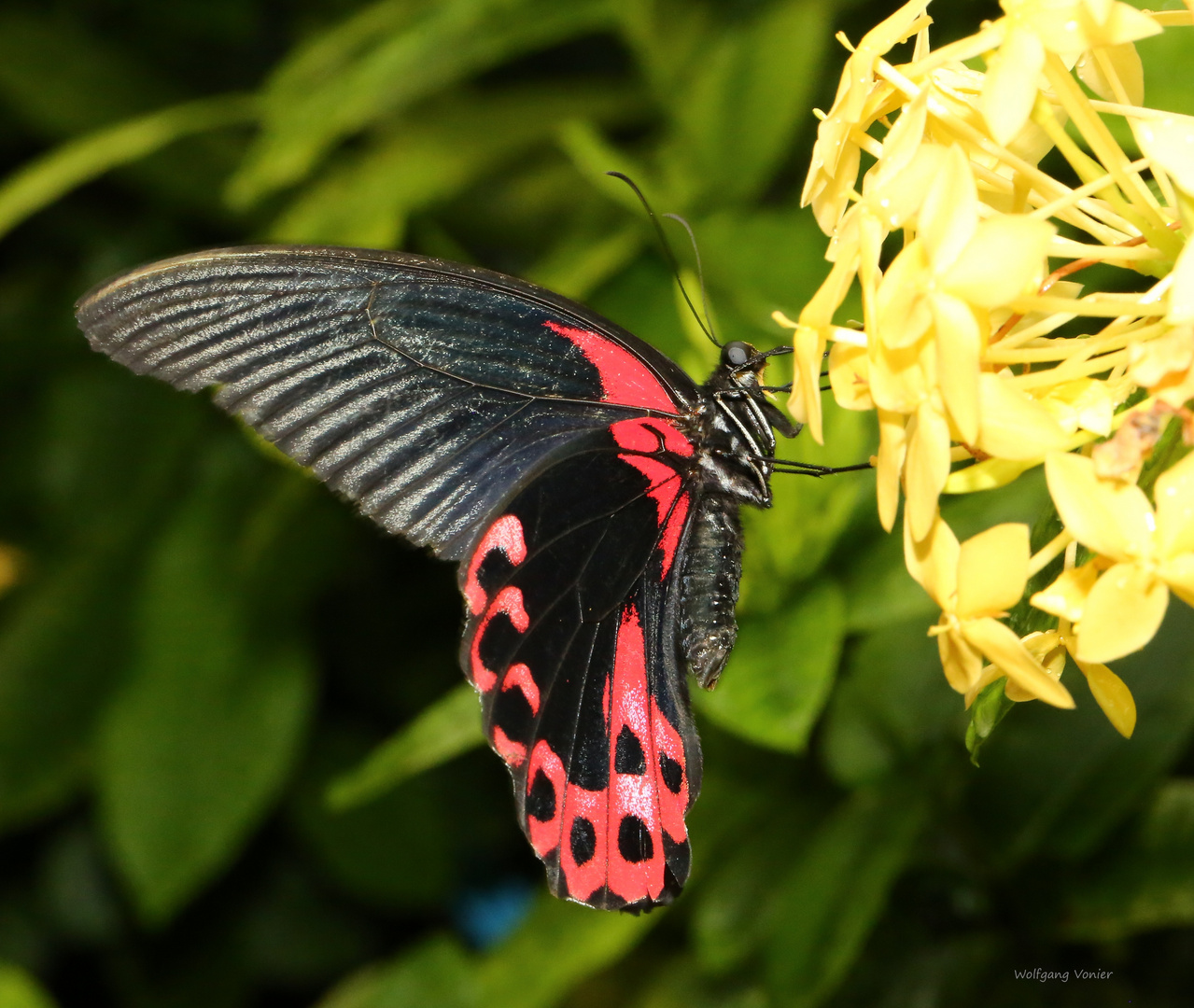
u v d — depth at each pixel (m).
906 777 0.68
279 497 0.75
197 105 0.75
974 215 0.60
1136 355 0.60
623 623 0.65
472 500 0.65
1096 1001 0.69
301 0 0.85
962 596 0.61
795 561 0.67
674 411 0.66
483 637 0.64
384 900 0.79
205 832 0.76
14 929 0.83
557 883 0.65
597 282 0.72
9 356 0.85
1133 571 0.60
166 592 0.78
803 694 0.66
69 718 0.78
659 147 0.75
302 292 0.65
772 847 0.69
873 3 0.75
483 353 0.65
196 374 0.64
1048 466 0.60
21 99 0.79
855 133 0.62
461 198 0.77
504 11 0.73
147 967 0.82
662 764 0.65
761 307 0.70
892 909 0.69
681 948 0.75
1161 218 0.61
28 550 0.81
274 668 0.77
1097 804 0.68
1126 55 0.63
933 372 0.60
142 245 0.86
